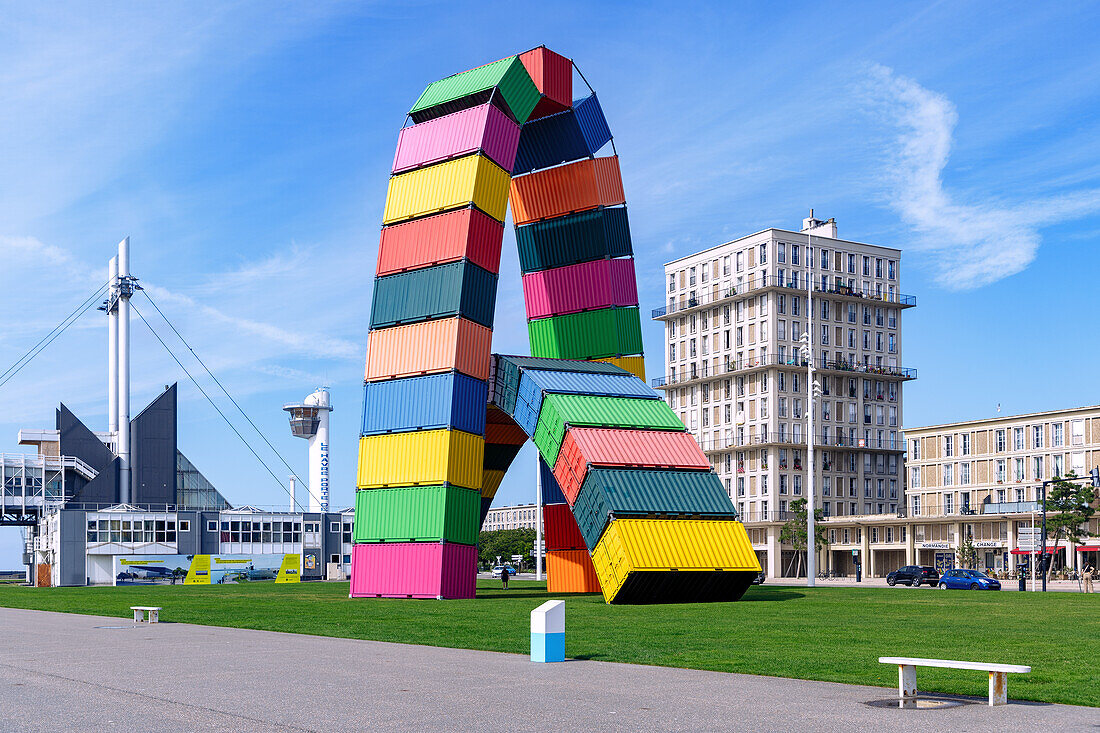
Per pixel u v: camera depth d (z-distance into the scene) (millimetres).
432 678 18359
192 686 17438
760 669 19500
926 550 124625
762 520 132625
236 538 128125
